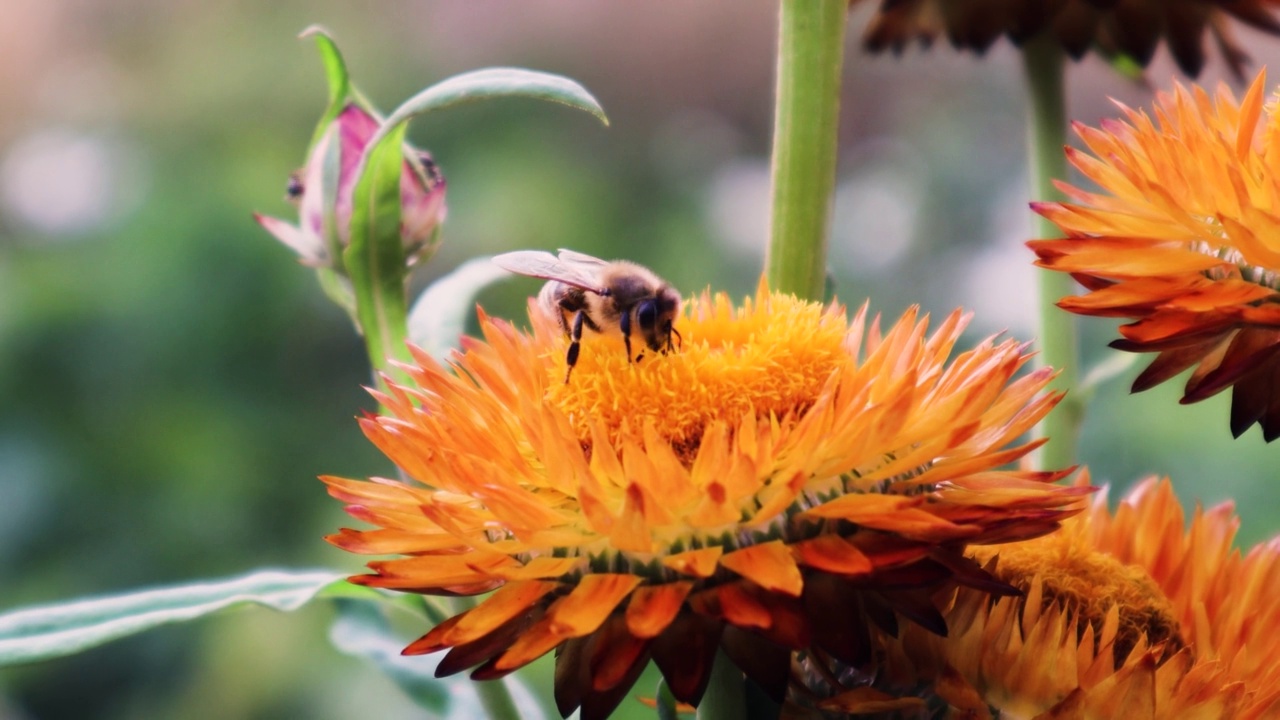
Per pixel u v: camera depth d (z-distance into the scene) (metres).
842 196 0.53
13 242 0.50
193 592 0.24
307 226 0.26
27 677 0.43
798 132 0.23
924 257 0.51
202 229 0.49
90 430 0.47
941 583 0.21
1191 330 0.21
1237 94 0.31
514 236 0.52
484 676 0.21
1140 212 0.22
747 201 0.54
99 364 0.48
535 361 0.23
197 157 0.53
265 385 0.48
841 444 0.21
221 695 0.42
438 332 0.26
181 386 0.48
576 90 0.23
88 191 0.51
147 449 0.46
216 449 0.46
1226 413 0.38
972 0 0.27
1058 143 0.27
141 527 0.45
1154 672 0.21
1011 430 0.22
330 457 0.48
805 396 0.22
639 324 0.22
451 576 0.21
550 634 0.21
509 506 0.21
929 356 0.22
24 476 0.45
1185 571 0.23
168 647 0.43
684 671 0.21
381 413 0.25
